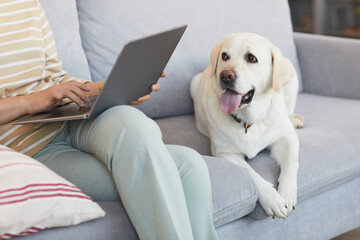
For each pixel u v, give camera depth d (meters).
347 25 4.06
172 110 1.97
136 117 1.06
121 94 1.13
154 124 1.07
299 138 1.61
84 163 1.16
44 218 0.89
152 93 1.90
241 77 1.42
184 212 0.99
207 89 1.63
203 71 1.90
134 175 1.00
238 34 1.53
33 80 1.30
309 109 2.00
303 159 1.47
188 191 1.09
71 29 1.70
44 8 1.63
